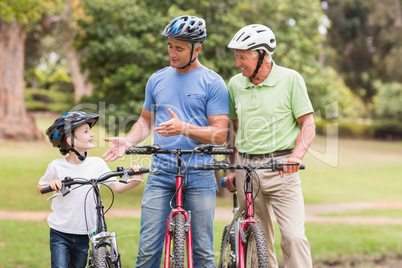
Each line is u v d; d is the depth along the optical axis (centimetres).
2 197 1486
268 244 563
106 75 1564
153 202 504
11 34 3016
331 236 1223
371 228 1352
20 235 1064
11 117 3020
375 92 5178
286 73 525
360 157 3447
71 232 469
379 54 4584
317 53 1574
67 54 4512
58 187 431
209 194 506
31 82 6131
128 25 1475
